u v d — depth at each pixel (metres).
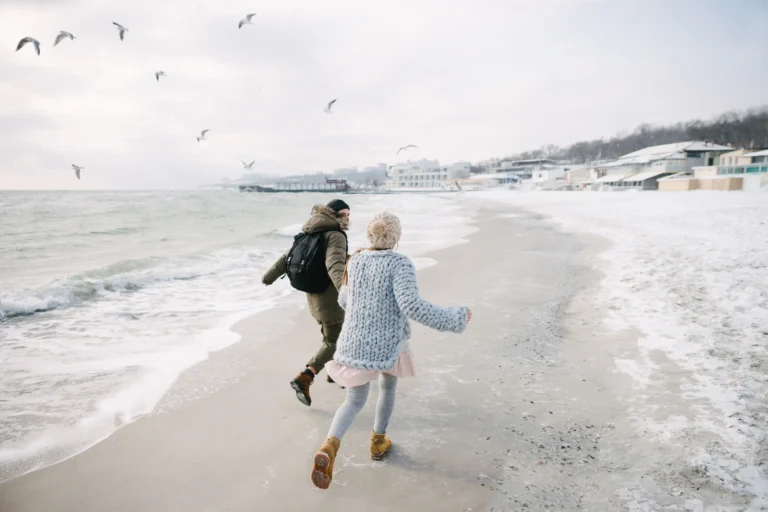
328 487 2.47
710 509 2.10
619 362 3.94
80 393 3.60
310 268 3.22
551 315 5.55
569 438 2.85
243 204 43.47
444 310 2.32
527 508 2.23
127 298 6.78
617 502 2.21
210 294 7.07
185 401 3.47
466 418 3.16
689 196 37.62
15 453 2.75
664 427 2.83
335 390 3.69
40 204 35.53
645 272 7.39
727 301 5.37
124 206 33.84
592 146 196.75
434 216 27.53
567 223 19.47
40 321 5.58
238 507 2.31
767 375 3.42
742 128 157.75
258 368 4.12
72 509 2.27
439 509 2.27
